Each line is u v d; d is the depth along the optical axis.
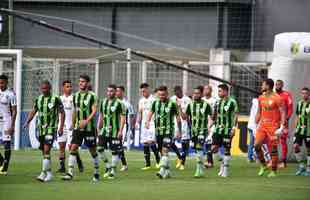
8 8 83.81
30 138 75.12
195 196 40.84
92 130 47.84
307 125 54.84
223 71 82.94
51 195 40.34
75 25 89.94
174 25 87.88
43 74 79.12
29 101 78.62
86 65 83.00
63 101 58.91
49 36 90.62
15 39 89.62
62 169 52.75
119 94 56.69
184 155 58.44
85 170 55.22
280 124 52.84
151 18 88.62
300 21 84.44
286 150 61.22
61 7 90.00
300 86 65.00
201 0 86.50
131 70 84.00
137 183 47.00
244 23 86.06
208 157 59.28
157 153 58.44
